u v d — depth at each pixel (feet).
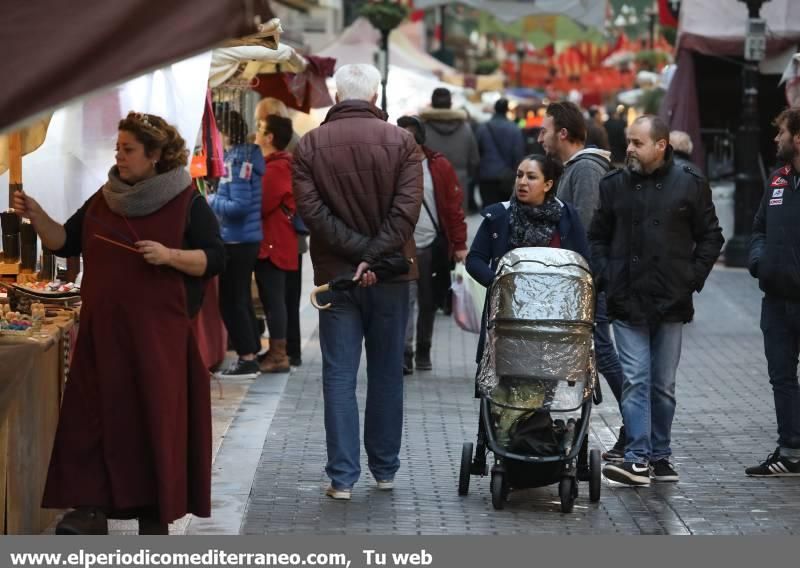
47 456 41.98
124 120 35.91
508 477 44.65
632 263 47.70
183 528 41.50
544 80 336.29
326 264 44.78
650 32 221.66
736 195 122.83
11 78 26.50
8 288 45.68
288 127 69.92
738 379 70.69
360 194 43.96
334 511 44.01
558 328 42.50
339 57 138.21
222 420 58.13
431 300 71.61
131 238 35.91
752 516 44.47
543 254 43.55
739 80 130.11
